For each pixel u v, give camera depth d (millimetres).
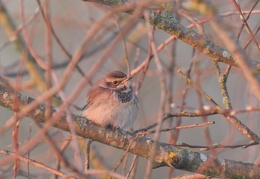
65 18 16547
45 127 6969
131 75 12289
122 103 11523
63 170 11992
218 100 17812
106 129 9961
